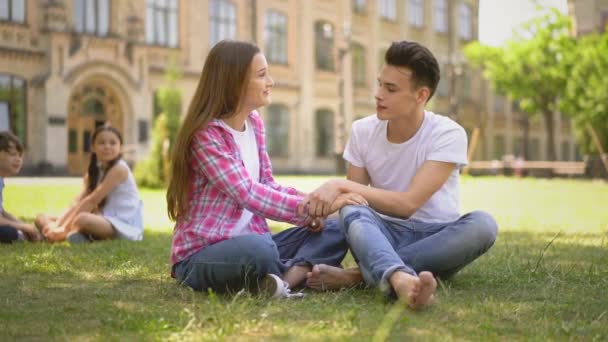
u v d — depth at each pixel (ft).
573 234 18.01
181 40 77.92
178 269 9.16
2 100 63.93
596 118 78.54
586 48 83.61
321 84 94.79
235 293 8.63
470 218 9.12
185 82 77.77
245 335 6.40
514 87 91.35
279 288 8.30
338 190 9.00
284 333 6.41
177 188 9.03
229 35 83.20
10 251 13.94
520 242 15.78
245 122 9.58
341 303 8.00
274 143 89.40
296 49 91.66
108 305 7.89
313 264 9.17
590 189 48.42
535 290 9.05
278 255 8.77
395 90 9.14
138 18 72.64
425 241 9.04
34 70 65.87
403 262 8.66
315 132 94.43
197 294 8.70
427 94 9.25
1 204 16.81
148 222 24.07
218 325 6.66
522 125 124.57
